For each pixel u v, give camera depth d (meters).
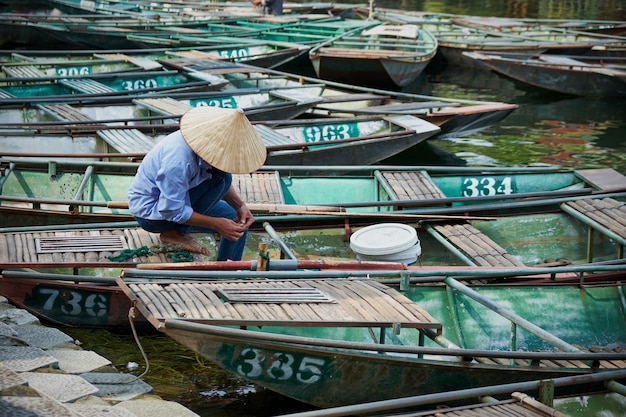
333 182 8.88
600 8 26.50
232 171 5.91
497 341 6.49
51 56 15.77
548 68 15.80
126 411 4.44
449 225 7.88
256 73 14.58
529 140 13.42
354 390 5.43
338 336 5.92
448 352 5.29
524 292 6.82
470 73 18.16
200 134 5.91
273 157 9.62
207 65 14.86
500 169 9.23
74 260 6.33
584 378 5.20
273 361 5.19
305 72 18.22
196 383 6.07
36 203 7.64
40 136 9.68
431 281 6.57
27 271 6.57
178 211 5.95
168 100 11.91
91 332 6.72
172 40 17.52
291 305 5.42
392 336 6.11
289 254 6.57
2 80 12.67
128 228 7.04
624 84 15.72
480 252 7.29
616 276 7.18
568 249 8.21
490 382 5.55
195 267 5.98
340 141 10.04
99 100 11.66
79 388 4.66
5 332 5.35
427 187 8.59
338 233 7.87
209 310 5.19
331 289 5.78
